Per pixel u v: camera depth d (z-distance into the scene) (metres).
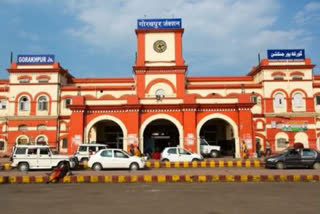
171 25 40.28
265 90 43.31
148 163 25.73
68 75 47.31
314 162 23.47
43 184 16.62
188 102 32.53
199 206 10.55
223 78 46.59
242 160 27.95
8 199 12.12
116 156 23.16
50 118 42.72
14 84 43.50
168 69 39.38
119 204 10.99
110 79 46.53
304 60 44.03
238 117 32.56
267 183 16.50
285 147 42.03
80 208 10.35
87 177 17.30
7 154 40.88
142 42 40.09
